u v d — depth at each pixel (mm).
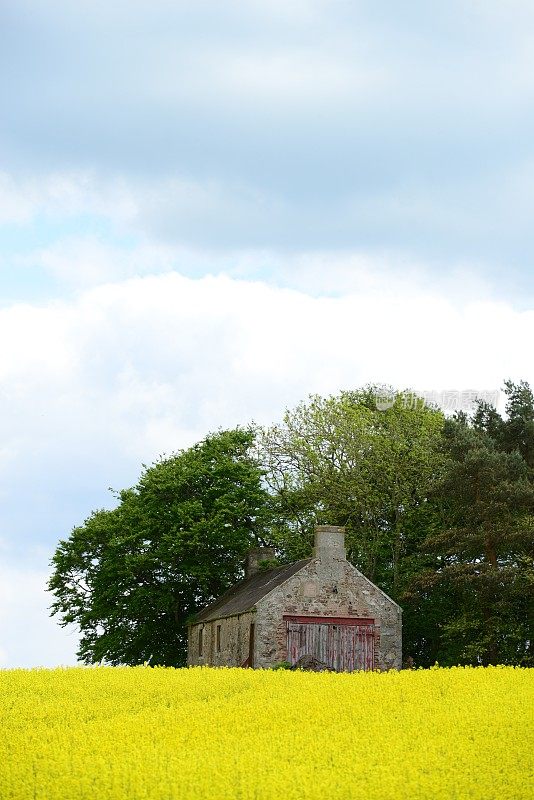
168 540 58969
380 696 28625
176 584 60125
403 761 21547
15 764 21875
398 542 61000
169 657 60250
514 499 51844
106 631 61406
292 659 46719
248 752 22344
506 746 22828
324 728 25016
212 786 19703
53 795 19906
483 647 51219
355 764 21031
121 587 60062
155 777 20375
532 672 33500
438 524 60125
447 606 56812
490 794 19688
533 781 20453
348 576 48375
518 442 58406
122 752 22609
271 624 46938
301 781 20016
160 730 24734
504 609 50719
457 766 21281
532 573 49750
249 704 27766
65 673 35375
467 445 54625
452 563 56531
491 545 52156
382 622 48281
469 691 29594
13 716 27594
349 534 60906
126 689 31016
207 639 54219
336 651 47438
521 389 60219
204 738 23938
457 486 53188
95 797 19625
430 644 59969
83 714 27766
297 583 47688
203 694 30172
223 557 60906
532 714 25891
